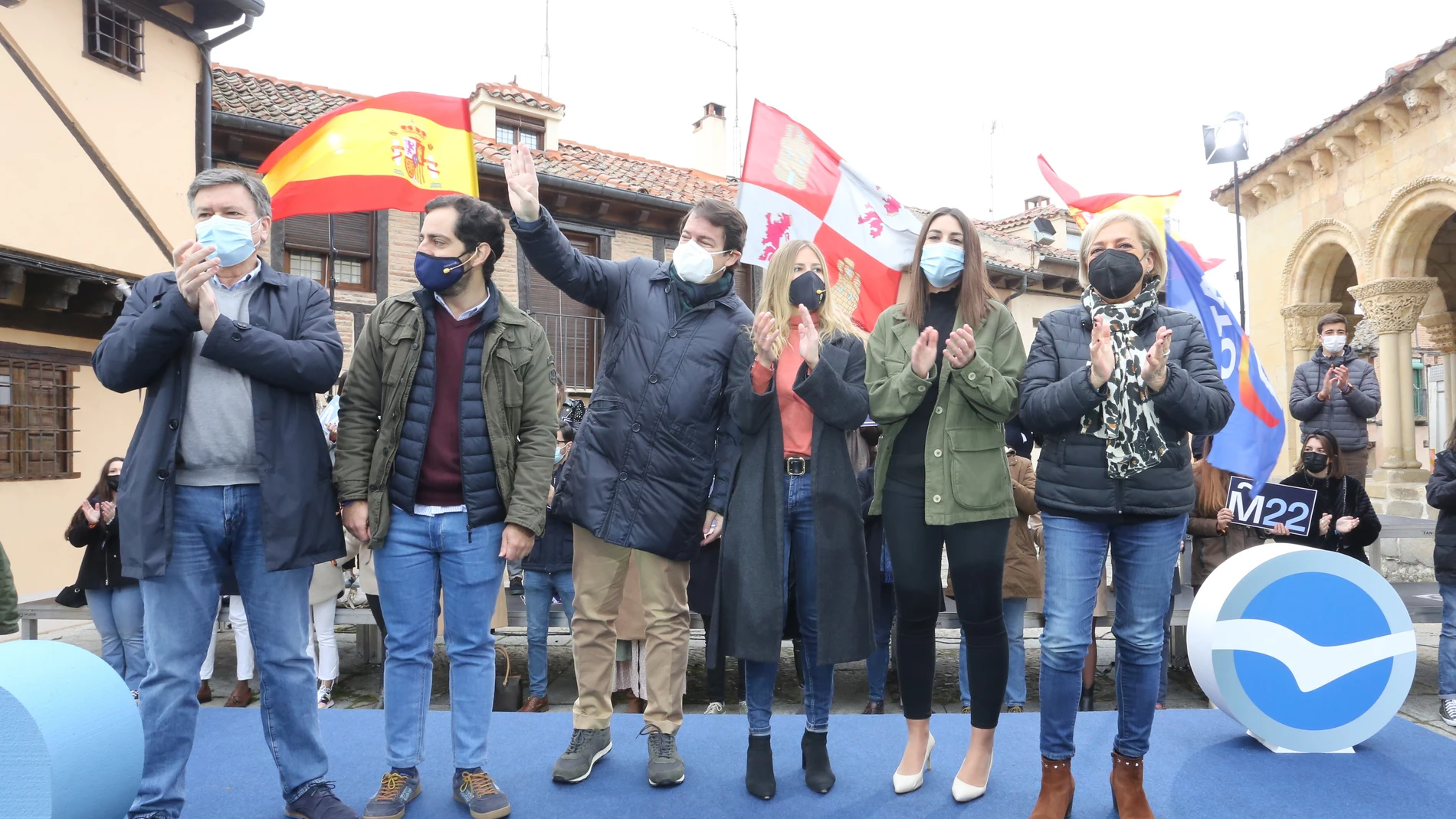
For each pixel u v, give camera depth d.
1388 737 3.31
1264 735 3.11
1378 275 10.26
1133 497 2.38
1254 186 12.46
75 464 9.06
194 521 2.32
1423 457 18.28
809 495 2.79
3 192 8.26
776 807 2.67
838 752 3.13
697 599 4.69
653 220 13.46
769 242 5.63
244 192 2.36
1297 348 11.91
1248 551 3.28
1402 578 7.61
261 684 2.50
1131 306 2.48
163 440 2.25
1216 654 3.09
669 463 2.74
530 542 2.65
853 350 2.82
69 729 1.86
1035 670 6.40
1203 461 5.25
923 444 2.66
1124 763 2.56
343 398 2.67
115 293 9.03
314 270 10.95
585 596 2.88
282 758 2.52
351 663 6.47
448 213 2.56
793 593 2.88
